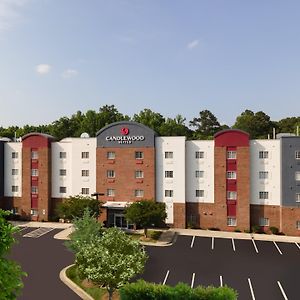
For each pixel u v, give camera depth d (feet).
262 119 399.24
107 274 73.82
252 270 109.91
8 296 34.22
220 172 170.40
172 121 375.04
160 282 98.94
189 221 175.01
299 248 138.41
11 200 198.70
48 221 191.01
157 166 177.17
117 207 173.37
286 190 162.20
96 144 184.96
